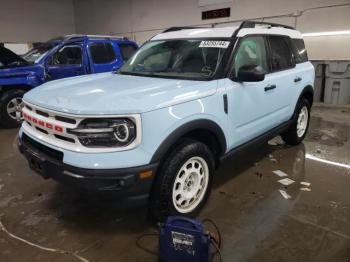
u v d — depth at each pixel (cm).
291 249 228
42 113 237
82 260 218
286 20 916
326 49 855
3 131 572
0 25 1416
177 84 261
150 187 220
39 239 242
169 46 335
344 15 801
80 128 207
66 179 214
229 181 342
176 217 213
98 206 290
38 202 300
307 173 363
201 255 202
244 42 307
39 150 242
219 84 270
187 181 255
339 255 221
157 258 220
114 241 239
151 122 211
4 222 266
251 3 983
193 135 264
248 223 261
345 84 734
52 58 611
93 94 237
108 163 203
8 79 564
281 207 287
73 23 1684
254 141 332
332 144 469
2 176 361
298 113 424
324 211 279
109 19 1505
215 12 1085
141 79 293
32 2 1500
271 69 350
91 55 645
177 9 1209
